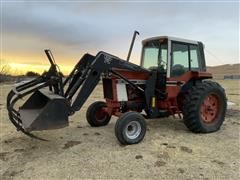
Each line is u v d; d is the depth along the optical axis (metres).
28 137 6.21
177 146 5.53
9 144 5.75
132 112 5.69
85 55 5.95
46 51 5.51
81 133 6.52
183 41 6.74
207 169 4.45
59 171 4.42
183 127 7.08
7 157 5.03
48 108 4.96
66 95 5.55
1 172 4.44
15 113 5.42
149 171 4.39
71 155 5.07
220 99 6.79
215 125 6.65
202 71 7.22
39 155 5.10
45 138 6.12
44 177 4.23
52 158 4.95
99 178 4.18
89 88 5.73
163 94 6.57
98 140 5.95
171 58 6.52
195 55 7.08
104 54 5.89
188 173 4.31
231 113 8.90
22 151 5.32
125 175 4.27
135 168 4.50
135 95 6.57
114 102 6.29
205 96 6.46
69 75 5.93
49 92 5.69
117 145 5.60
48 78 5.59
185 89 6.94
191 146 5.53
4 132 6.66
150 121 7.73
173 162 4.72
